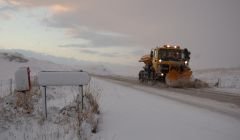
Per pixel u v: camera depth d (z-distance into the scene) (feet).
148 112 38.81
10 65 184.03
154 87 83.97
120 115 36.60
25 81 35.42
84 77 32.42
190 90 75.92
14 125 28.71
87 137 26.20
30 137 25.88
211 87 89.25
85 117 29.89
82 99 33.35
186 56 93.20
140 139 26.73
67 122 29.68
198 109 42.60
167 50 93.20
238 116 38.37
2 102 33.04
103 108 40.96
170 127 30.94
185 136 27.81
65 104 36.60
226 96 61.72
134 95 58.54
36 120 30.48
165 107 43.29
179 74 88.94
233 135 28.58
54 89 51.34
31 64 200.13
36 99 38.42
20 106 32.86
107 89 68.08
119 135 27.86
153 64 96.78
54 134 26.35
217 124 32.96
